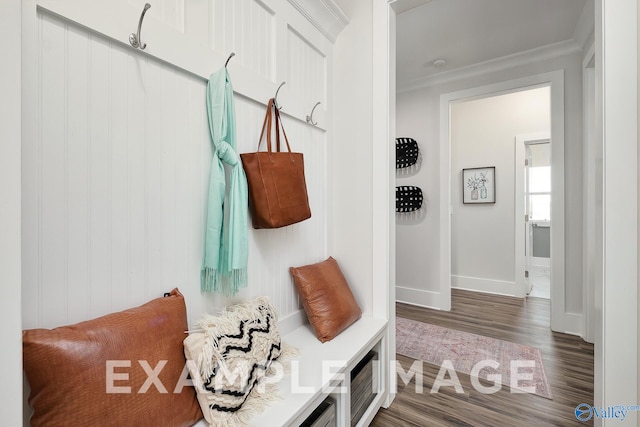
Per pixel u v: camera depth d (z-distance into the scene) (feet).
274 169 4.26
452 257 14.21
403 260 12.01
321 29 5.98
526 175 13.00
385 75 5.80
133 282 3.08
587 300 8.25
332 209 6.42
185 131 3.56
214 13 3.88
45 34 2.46
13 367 1.90
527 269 13.20
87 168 2.73
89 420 2.21
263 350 3.63
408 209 11.66
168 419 2.65
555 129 9.18
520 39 8.80
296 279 5.13
